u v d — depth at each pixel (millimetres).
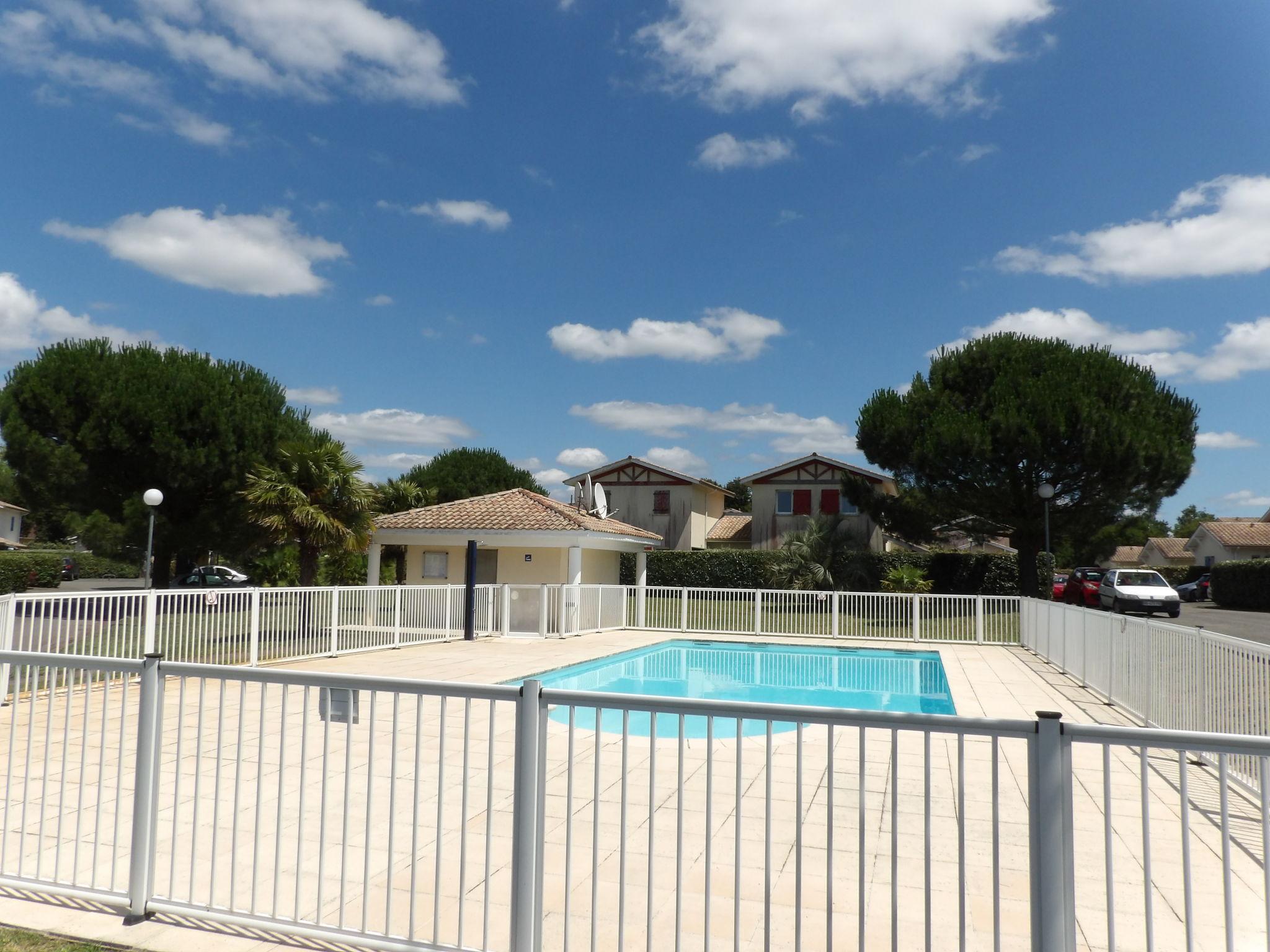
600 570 26609
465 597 18734
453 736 8102
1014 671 15031
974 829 5660
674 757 7672
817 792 6562
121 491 26500
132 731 8102
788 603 21312
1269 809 2600
